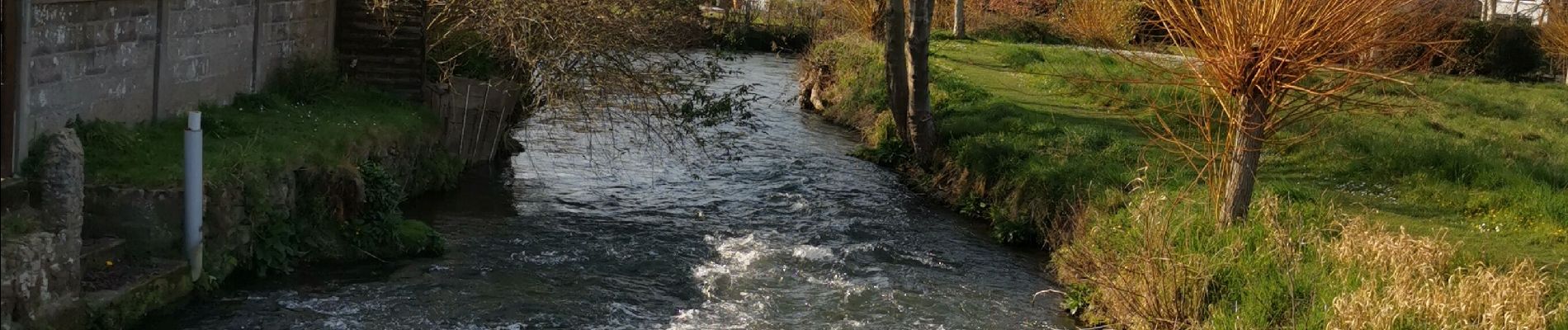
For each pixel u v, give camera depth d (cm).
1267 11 1054
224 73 1392
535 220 1448
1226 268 1048
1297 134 1788
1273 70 1083
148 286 977
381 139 1405
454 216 1447
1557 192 1432
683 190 1677
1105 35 1622
